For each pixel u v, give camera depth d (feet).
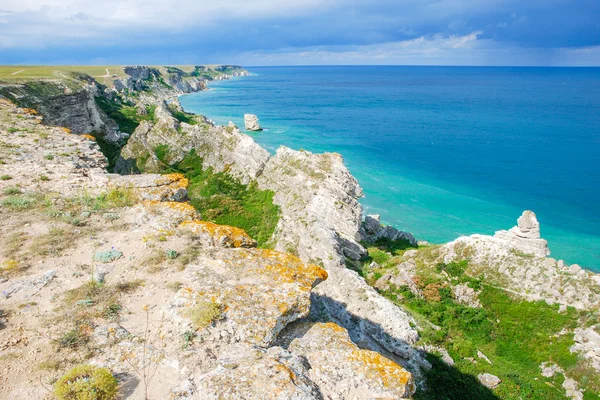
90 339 28.89
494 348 90.43
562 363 83.56
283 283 36.47
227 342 29.76
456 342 88.38
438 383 73.20
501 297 100.42
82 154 78.28
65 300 32.78
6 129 91.35
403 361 74.59
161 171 211.20
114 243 42.47
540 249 104.22
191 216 49.90
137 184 58.54
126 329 30.30
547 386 79.92
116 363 27.12
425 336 86.74
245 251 41.45
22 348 27.58
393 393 28.43
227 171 199.82
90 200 52.34
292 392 25.04
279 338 32.71
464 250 112.98
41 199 51.49
